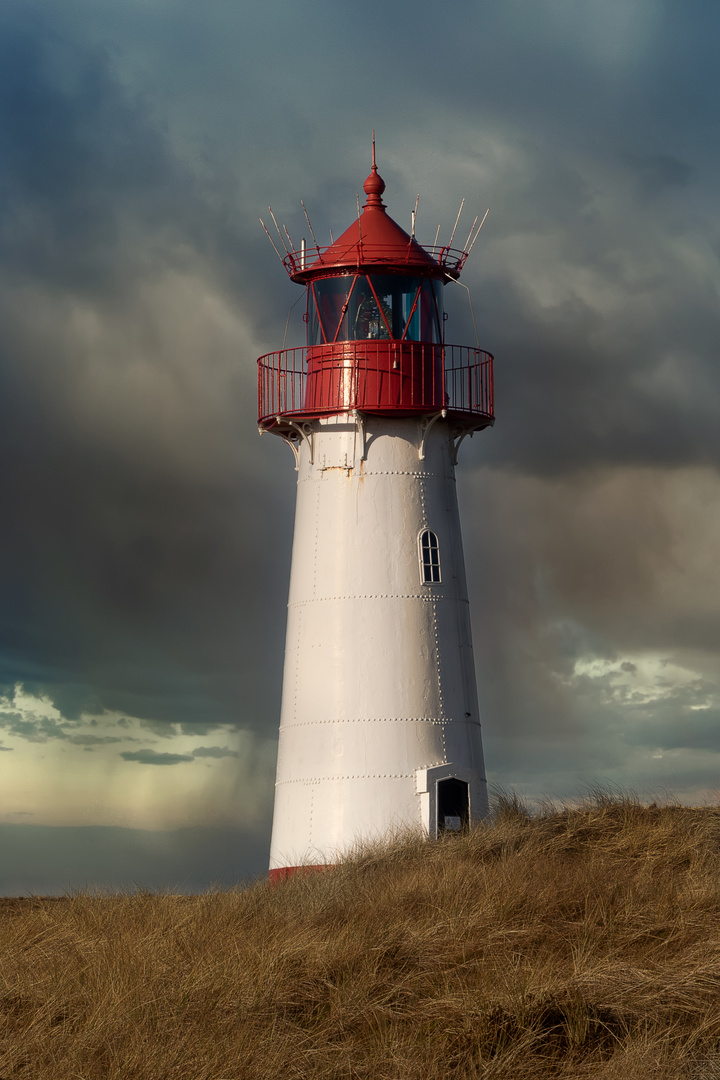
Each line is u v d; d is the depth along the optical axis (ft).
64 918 75.10
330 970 60.23
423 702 106.32
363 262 108.88
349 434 109.50
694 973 58.29
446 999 56.65
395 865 84.99
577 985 56.75
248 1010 55.52
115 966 60.39
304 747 107.14
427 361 108.99
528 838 85.20
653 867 77.20
